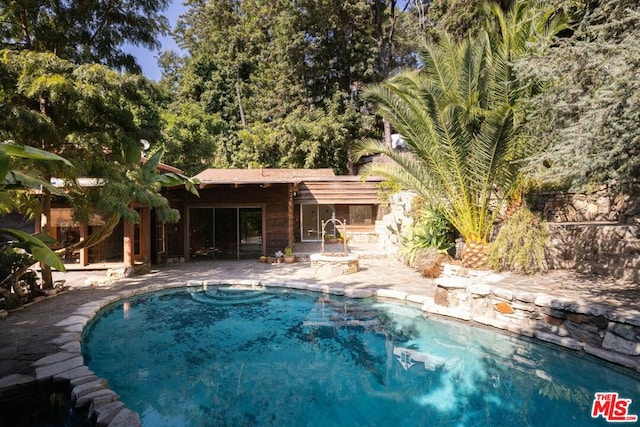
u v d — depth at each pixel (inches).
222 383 201.0
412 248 470.9
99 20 374.9
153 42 410.9
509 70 313.1
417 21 947.3
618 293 241.1
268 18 1212.5
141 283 406.9
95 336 270.1
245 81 1318.9
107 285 398.0
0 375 177.9
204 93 1252.5
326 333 274.4
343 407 176.7
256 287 408.2
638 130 168.7
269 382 203.3
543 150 260.4
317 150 940.0
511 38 332.5
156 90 354.3
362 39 1012.5
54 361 194.7
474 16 573.0
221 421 164.4
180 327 289.1
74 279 433.4
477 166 345.1
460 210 374.0
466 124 343.0
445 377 206.2
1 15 337.1
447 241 446.3
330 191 689.0
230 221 601.0
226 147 1176.2
